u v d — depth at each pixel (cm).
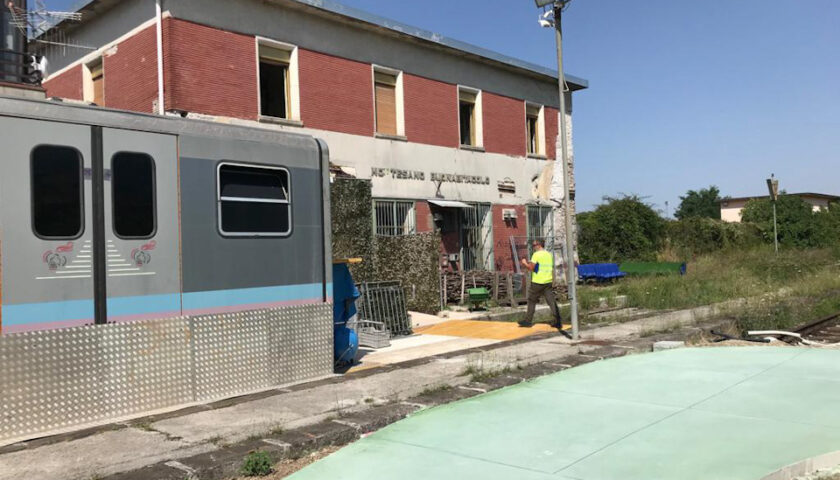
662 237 3381
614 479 448
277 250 761
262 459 484
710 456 489
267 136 756
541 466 478
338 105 1619
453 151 1961
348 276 905
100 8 1428
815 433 541
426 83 1883
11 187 552
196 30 1338
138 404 614
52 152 580
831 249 3381
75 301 588
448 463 489
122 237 622
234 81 1397
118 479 441
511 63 2127
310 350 774
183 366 648
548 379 780
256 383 712
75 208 592
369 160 1695
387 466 485
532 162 2280
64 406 565
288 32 1511
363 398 678
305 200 797
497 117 2141
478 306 1628
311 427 570
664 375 790
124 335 607
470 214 2017
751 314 1343
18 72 764
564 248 2383
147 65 1322
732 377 770
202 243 687
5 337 536
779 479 450
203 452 499
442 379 770
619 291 1892
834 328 1320
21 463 477
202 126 694
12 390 538
